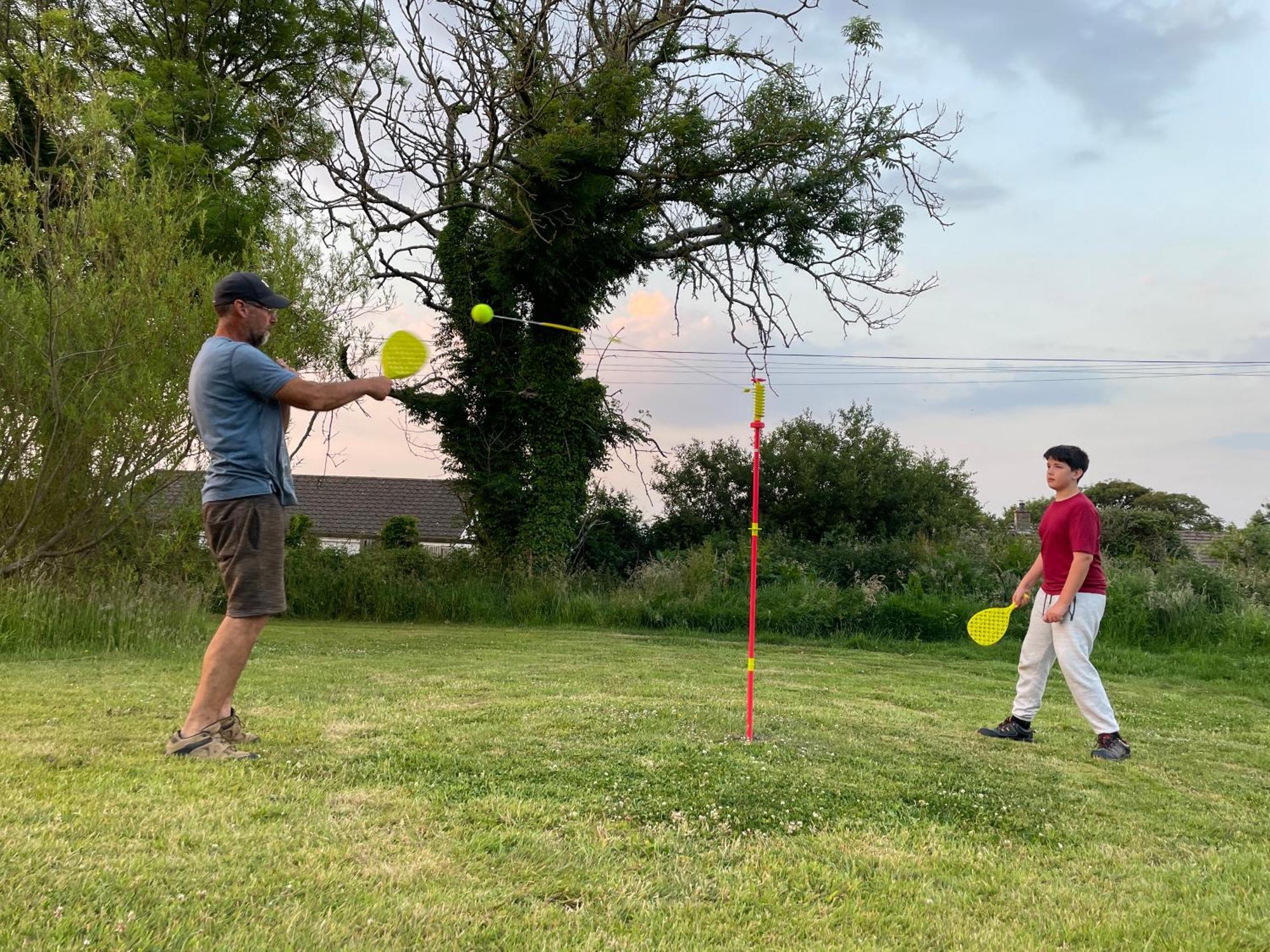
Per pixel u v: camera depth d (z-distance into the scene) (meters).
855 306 20.28
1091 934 2.51
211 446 3.87
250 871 2.50
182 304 9.97
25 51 11.22
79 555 10.44
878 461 24.89
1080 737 5.62
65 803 2.95
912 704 6.70
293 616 16.53
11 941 1.97
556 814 3.23
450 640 11.98
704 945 2.28
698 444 25.50
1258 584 14.58
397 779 3.54
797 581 15.94
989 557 16.08
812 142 18.34
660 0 18.88
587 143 16.38
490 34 17.69
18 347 9.45
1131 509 25.27
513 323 19.16
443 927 2.25
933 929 2.49
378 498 36.00
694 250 19.98
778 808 3.50
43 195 10.05
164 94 15.99
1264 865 3.23
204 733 3.78
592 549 21.44
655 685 6.80
